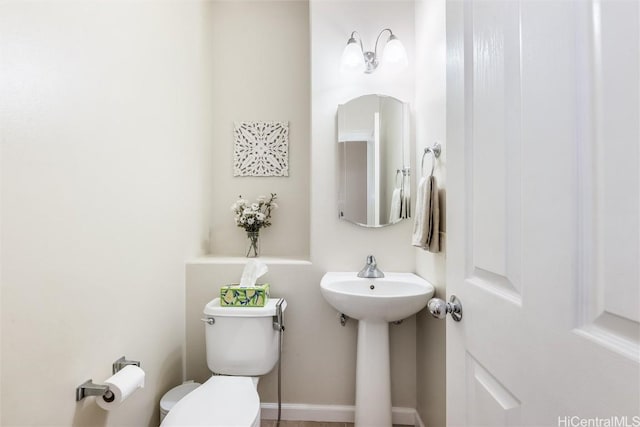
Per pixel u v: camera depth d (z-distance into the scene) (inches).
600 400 16.1
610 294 15.9
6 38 29.9
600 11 16.6
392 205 74.2
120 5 47.5
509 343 23.7
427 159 66.1
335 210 74.9
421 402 67.7
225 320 63.2
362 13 76.0
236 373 63.1
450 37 33.5
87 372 40.4
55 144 35.4
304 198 89.1
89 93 40.8
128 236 49.5
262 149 89.2
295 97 89.4
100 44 42.9
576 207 17.8
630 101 15.0
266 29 89.4
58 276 35.9
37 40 33.0
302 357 72.8
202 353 71.8
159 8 59.4
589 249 17.1
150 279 56.4
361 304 58.8
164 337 61.7
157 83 58.9
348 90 75.9
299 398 72.9
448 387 34.4
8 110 30.1
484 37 27.3
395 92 75.5
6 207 30.0
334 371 72.7
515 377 23.0
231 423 43.8
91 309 41.2
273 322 65.0
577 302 17.7
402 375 72.0
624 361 14.9
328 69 76.0
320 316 72.9
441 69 58.6
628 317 14.9
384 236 74.5
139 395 52.6
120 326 47.4
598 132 16.7
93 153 41.6
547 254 19.8
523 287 22.1
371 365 64.7
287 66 89.4
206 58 85.2
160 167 60.1
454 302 32.7
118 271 46.9
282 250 88.5
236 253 89.0
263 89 89.2
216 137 89.3
